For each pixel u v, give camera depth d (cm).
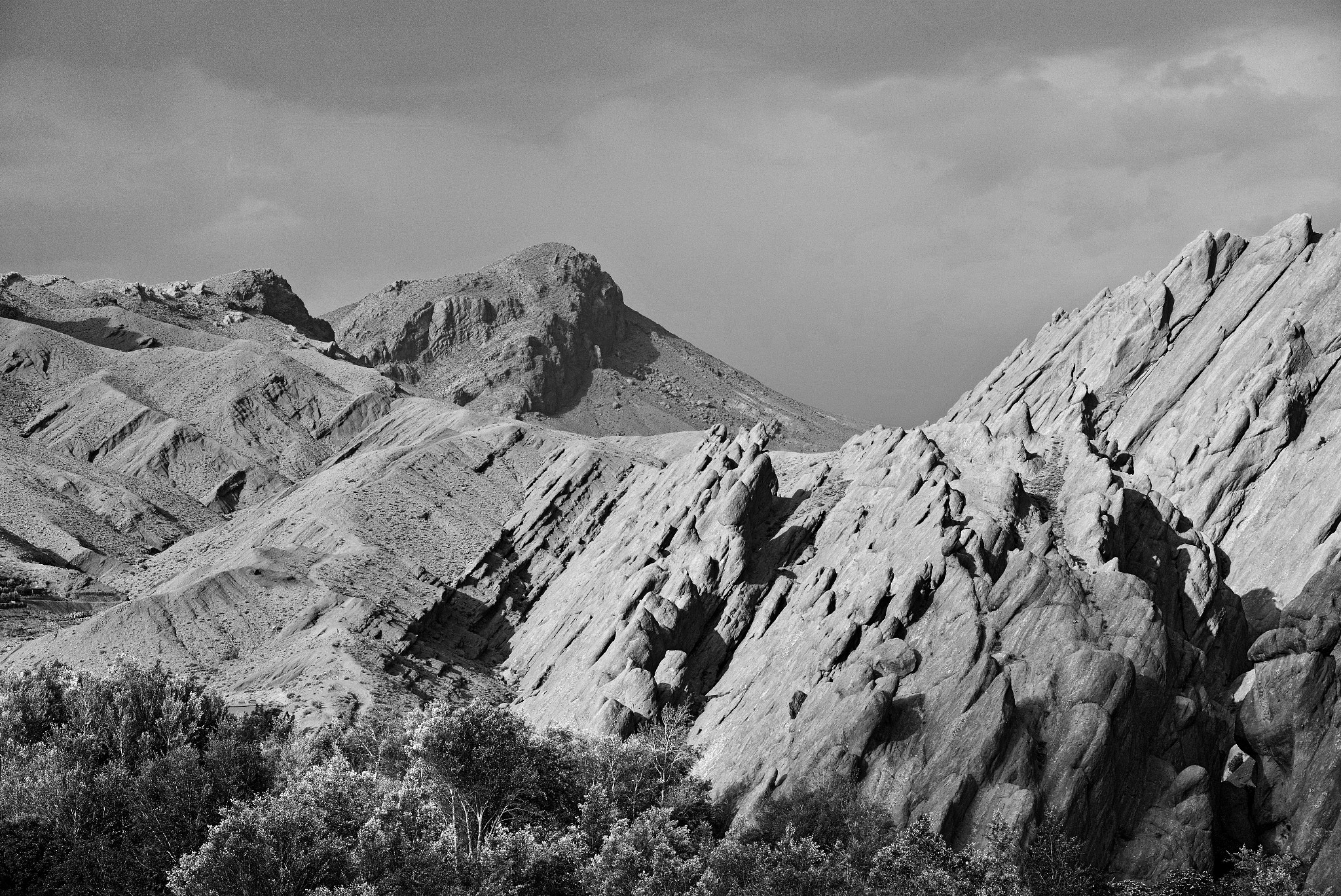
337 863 7194
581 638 11844
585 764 8788
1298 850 7212
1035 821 7212
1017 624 8400
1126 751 7594
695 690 10125
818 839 7462
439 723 8212
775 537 11575
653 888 6956
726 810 8369
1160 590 9156
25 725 9288
